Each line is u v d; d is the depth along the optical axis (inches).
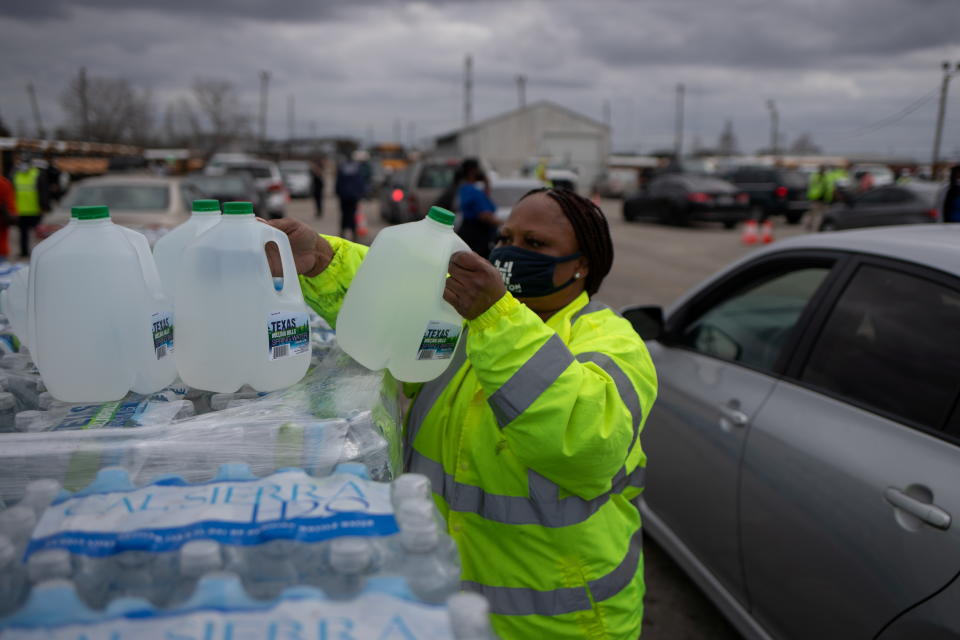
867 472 74.9
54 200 591.8
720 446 99.9
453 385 57.4
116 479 35.8
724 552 99.0
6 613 27.8
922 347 77.7
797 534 83.0
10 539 31.4
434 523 32.0
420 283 50.6
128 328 47.1
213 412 45.2
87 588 29.5
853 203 495.8
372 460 43.3
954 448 68.8
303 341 51.9
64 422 43.6
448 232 51.9
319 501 34.3
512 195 395.5
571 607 51.9
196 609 27.5
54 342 46.1
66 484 38.9
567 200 56.9
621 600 53.4
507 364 45.6
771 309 104.9
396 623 27.9
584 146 1984.5
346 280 63.8
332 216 861.2
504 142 1972.2
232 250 48.1
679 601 117.6
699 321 119.4
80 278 45.9
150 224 305.3
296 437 41.7
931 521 66.4
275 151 2474.2
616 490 55.3
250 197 489.4
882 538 71.1
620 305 363.9
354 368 56.1
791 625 85.1
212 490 34.9
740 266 115.7
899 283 84.5
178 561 30.2
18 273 59.2
